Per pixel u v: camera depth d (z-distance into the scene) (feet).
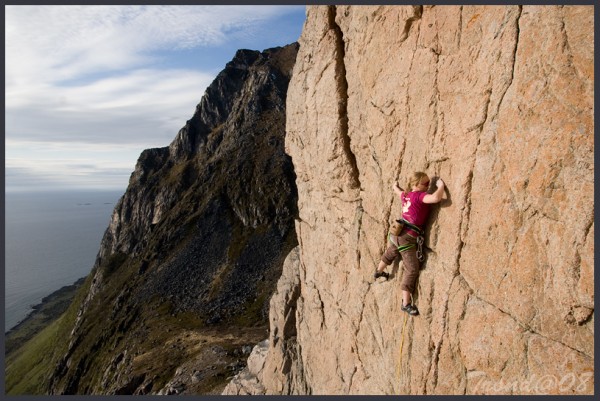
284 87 550.77
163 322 269.23
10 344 594.65
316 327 49.14
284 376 59.77
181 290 307.99
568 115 16.75
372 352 34.32
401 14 27.81
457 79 22.95
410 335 27.66
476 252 21.79
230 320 256.52
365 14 32.91
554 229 17.33
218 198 402.72
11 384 396.78
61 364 320.29
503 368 19.88
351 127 37.78
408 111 27.91
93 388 261.65
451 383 23.54
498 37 20.02
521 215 18.93
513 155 19.25
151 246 386.11
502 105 19.88
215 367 140.77
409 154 28.17
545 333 17.81
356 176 38.88
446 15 23.72
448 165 24.07
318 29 41.81
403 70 28.14
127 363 234.79
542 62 17.79
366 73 33.35
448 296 23.80
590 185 15.93
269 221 366.84
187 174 517.96
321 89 41.75
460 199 22.80
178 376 139.95
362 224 36.73
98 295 394.11
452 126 23.47
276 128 484.33
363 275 36.35
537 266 18.19
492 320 20.63
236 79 622.13
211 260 336.29
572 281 16.53
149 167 581.12
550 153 17.42
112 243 547.49
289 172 412.77
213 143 531.91
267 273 306.96
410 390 27.27
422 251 26.55
